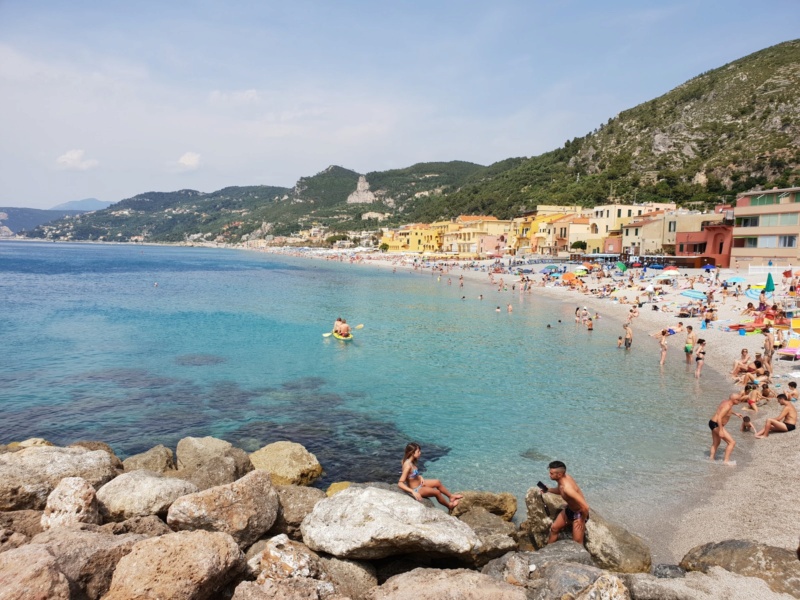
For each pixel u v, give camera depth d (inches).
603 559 362.0
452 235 6141.7
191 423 742.5
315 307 2123.5
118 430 711.7
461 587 274.4
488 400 855.7
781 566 312.2
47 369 1042.1
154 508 378.6
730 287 2094.0
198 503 336.8
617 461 599.8
